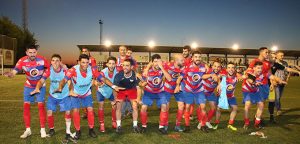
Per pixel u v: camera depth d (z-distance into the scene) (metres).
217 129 6.71
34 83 5.87
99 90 6.40
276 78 7.14
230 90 6.68
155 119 7.87
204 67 6.43
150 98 6.27
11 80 23.34
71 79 5.69
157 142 5.53
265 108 10.21
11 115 8.02
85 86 5.75
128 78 6.06
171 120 7.80
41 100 5.82
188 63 6.52
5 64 35.50
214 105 6.70
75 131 6.28
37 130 6.32
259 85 6.79
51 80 5.83
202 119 6.45
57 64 5.74
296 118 8.22
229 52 39.06
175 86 6.45
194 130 6.59
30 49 5.63
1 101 10.91
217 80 6.27
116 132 6.26
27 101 5.82
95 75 5.89
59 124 6.95
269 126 7.12
